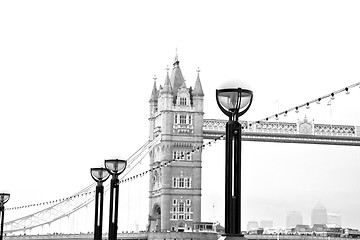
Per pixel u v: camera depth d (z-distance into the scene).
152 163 170.25
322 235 165.75
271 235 153.88
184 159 162.00
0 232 63.78
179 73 169.88
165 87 164.62
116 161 37.44
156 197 165.88
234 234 18.05
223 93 19.33
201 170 162.25
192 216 159.50
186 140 163.00
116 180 37.56
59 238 161.25
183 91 165.50
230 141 19.06
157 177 165.62
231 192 18.70
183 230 156.88
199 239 144.25
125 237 153.50
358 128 173.00
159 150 165.50
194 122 164.25
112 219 37.69
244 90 19.23
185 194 160.00
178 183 160.12
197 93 166.25
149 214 169.50
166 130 162.50
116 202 37.38
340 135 171.75
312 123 170.75
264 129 167.62
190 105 165.00
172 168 160.62
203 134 165.62
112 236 37.38
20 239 162.62
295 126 169.50
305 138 170.00
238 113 19.45
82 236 158.88
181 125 163.25
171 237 144.88
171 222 157.62
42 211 168.62
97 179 42.09
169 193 158.88
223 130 167.12
